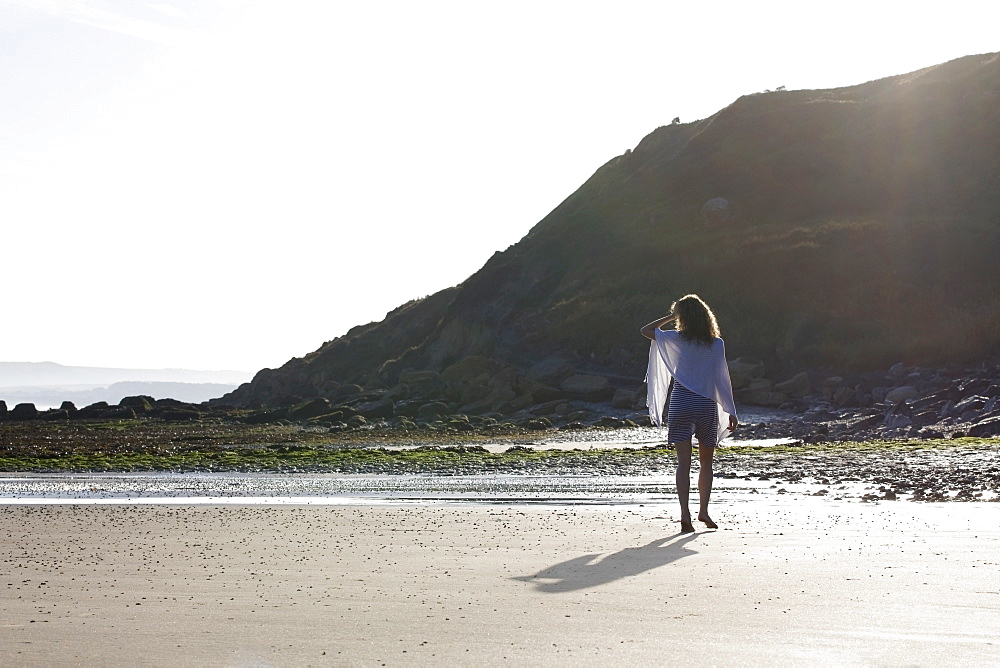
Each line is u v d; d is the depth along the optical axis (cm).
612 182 9038
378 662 330
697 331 797
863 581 490
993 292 5591
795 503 1024
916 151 7569
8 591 488
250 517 908
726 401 786
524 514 926
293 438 3512
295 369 8769
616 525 809
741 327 5628
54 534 769
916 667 314
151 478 1734
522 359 6244
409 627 389
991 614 401
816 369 4962
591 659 331
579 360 5888
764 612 411
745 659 328
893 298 5628
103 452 2634
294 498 1239
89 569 568
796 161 7731
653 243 7219
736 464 1856
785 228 6862
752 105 8706
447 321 7506
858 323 5400
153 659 336
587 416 4431
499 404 5047
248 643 361
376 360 8625
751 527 773
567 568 554
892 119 7950
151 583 511
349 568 563
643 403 4612
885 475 1468
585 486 1392
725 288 6109
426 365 7362
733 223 7288
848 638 358
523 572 540
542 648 348
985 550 609
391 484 1489
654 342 816
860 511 902
